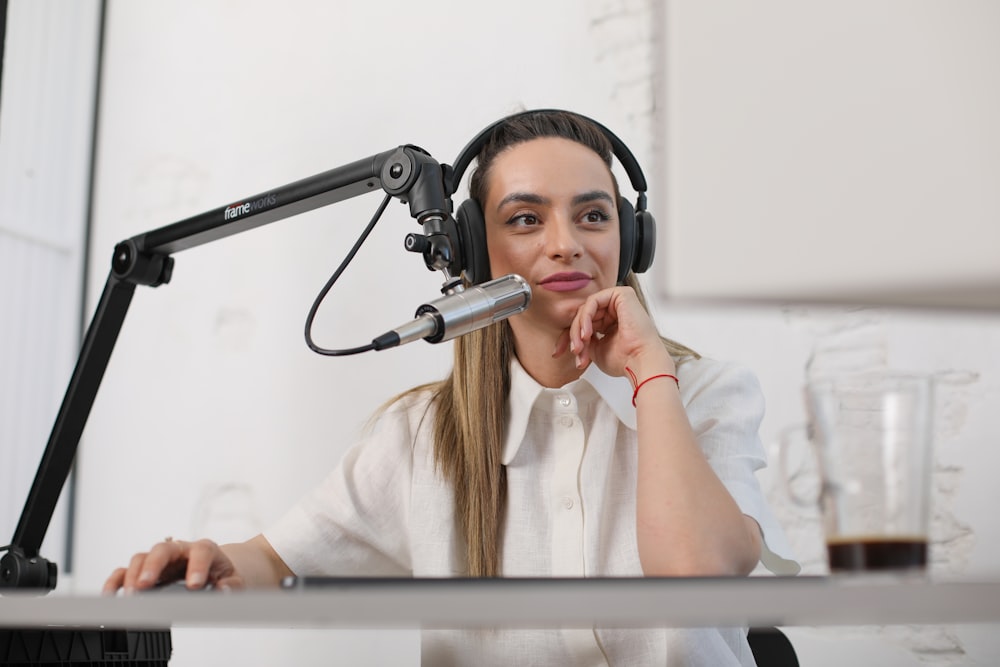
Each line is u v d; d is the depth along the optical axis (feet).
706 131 1.66
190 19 8.40
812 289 1.63
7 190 7.73
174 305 7.93
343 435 7.32
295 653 6.95
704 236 1.65
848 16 1.63
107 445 7.96
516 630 3.84
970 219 1.58
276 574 4.22
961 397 6.01
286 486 7.46
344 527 4.34
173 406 7.83
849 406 2.13
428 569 4.19
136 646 3.10
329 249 7.56
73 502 7.95
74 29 8.46
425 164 2.96
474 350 4.25
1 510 7.61
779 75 1.64
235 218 3.23
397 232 7.36
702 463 3.30
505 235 4.01
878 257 1.61
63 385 8.20
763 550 3.74
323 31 7.94
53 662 2.75
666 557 3.14
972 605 1.46
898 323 6.18
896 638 5.58
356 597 1.44
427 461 4.38
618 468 4.12
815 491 6.09
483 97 7.37
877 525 2.09
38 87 8.08
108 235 8.39
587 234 3.97
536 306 4.00
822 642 5.62
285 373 7.56
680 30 1.69
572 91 7.15
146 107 8.43
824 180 1.62
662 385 3.50
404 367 7.23
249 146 8.05
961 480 5.92
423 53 7.60
